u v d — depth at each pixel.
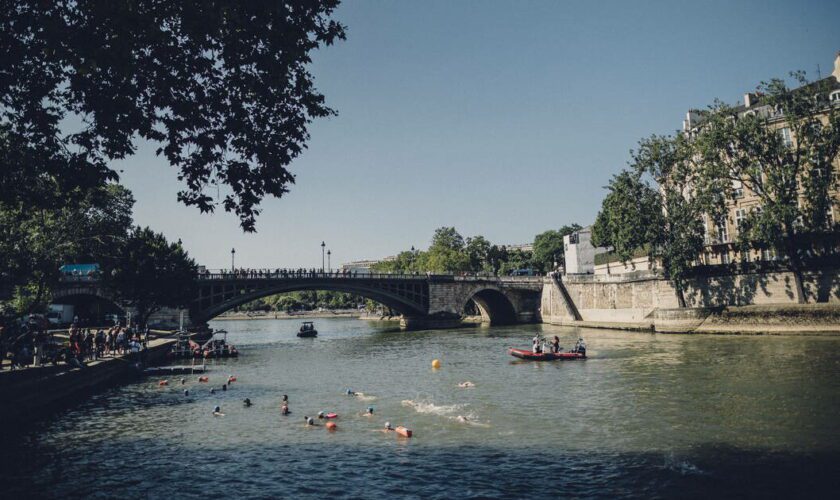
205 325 74.38
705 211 59.53
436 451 19.34
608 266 96.00
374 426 23.30
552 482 15.95
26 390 23.75
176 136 17.14
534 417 24.02
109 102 15.97
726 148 56.56
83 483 16.55
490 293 103.06
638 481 15.81
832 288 56.59
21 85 15.80
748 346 46.06
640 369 36.53
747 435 19.94
